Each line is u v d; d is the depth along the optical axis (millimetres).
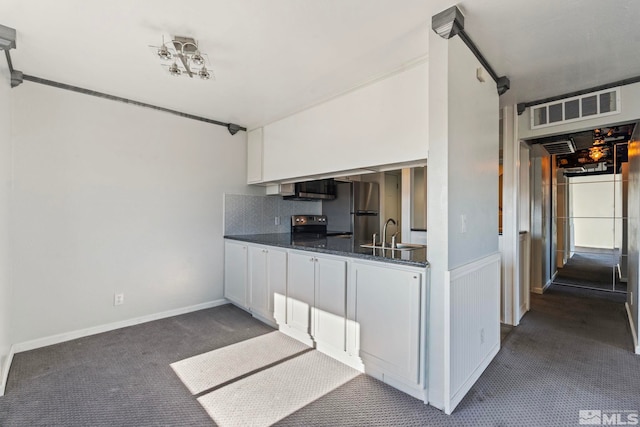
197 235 3576
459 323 1891
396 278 1967
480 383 2076
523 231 3574
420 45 2027
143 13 1729
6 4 1637
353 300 2256
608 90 2584
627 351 2553
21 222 2482
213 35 1945
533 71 2377
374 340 2109
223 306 3740
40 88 2568
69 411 1775
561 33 1881
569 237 5691
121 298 3025
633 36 1898
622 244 5031
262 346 2645
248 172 3986
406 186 4207
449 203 1772
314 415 1749
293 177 3352
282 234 4176
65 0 1612
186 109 3307
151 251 3221
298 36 1947
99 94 2867
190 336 2842
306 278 2674
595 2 1599
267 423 1684
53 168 2641
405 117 2232
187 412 1772
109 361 2357
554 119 2895
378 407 1817
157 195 3260
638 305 2520
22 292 2490
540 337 2859
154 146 3229
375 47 2055
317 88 2719
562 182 5707
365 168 2676
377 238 5059
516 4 1621
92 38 1982
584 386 2033
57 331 2668
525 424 1668
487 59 2207
